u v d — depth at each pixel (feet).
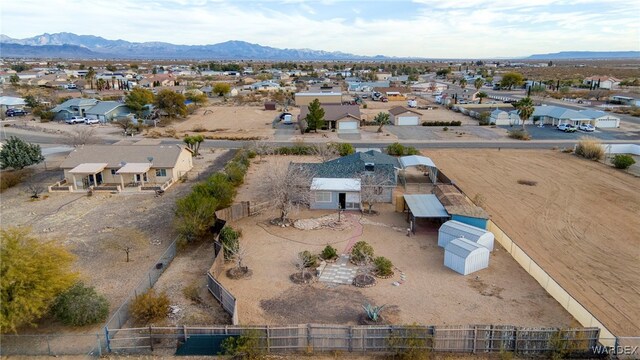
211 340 72.79
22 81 584.81
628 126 305.53
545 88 517.14
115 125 318.04
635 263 106.11
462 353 73.51
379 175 151.53
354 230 127.34
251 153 218.79
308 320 83.05
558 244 116.78
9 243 75.82
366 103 447.83
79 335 78.38
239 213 134.92
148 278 97.81
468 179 179.73
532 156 221.05
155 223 133.69
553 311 86.17
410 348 71.31
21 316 72.33
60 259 81.76
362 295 92.12
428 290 94.17
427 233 125.49
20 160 189.37
